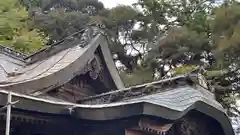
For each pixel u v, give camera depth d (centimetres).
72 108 1052
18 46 2662
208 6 4025
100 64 1357
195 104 1112
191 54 3391
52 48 1423
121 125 1066
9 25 2767
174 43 3447
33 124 1069
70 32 3975
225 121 1209
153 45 3603
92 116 1056
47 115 1040
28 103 977
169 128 1072
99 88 1373
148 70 3556
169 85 1152
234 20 2989
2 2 2841
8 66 1441
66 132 1113
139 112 1012
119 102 1101
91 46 1310
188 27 3738
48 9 4634
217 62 3097
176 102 1077
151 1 4147
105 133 1090
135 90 1148
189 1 4122
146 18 4125
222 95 3091
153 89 1130
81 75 1311
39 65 1376
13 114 984
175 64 3497
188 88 1155
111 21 4075
